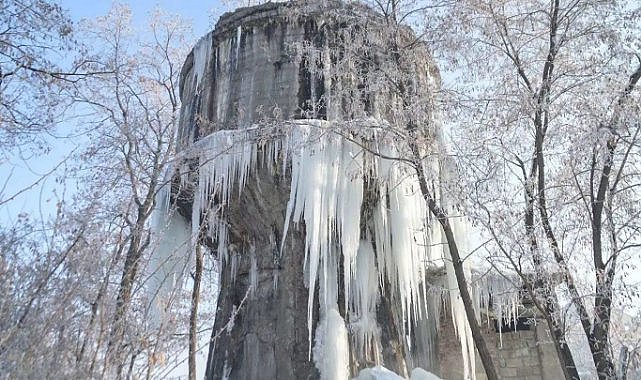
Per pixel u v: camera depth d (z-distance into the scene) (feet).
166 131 60.49
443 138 45.85
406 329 57.47
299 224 48.75
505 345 59.82
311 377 44.68
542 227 36.45
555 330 35.58
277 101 50.47
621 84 36.06
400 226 47.62
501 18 40.29
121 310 24.23
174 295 25.62
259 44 53.16
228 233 51.52
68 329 21.45
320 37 52.13
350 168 47.44
